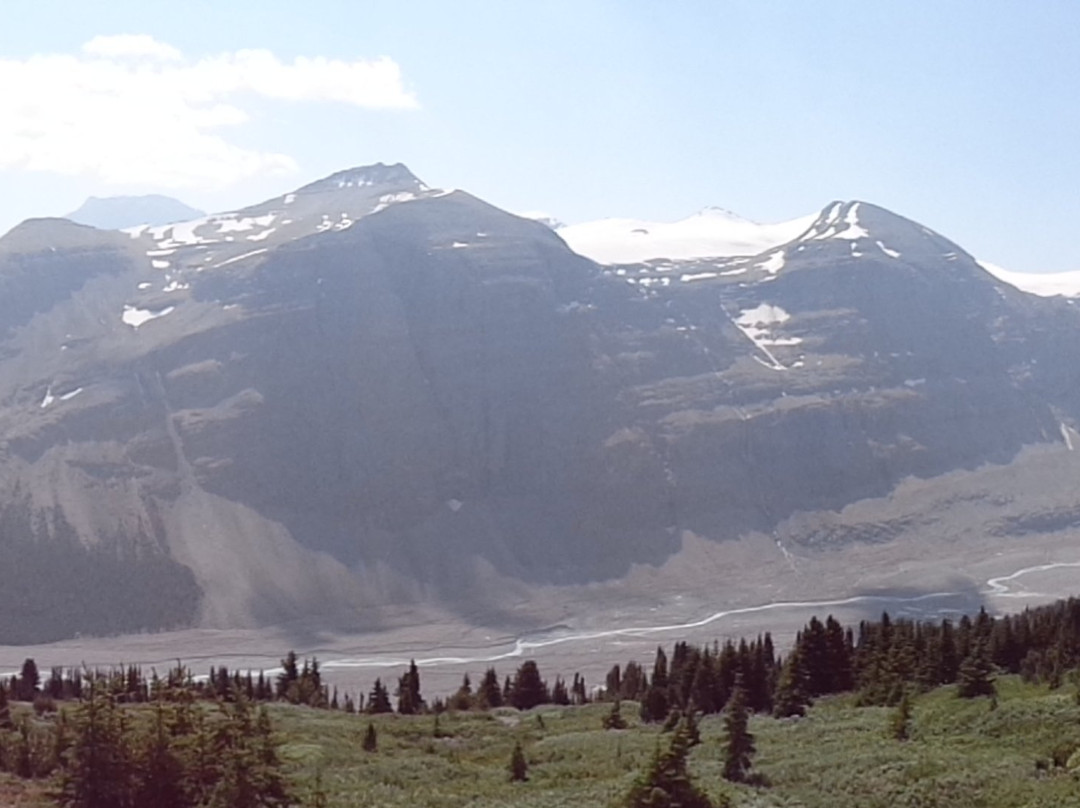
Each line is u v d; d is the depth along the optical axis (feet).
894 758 195.11
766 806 171.01
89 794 184.44
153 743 187.21
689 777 166.81
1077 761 180.65
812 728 242.78
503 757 256.32
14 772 214.90
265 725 203.10
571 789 200.75
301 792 200.95
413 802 196.03
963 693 253.24
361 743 277.23
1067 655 271.69
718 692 317.83
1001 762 184.75
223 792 177.78
